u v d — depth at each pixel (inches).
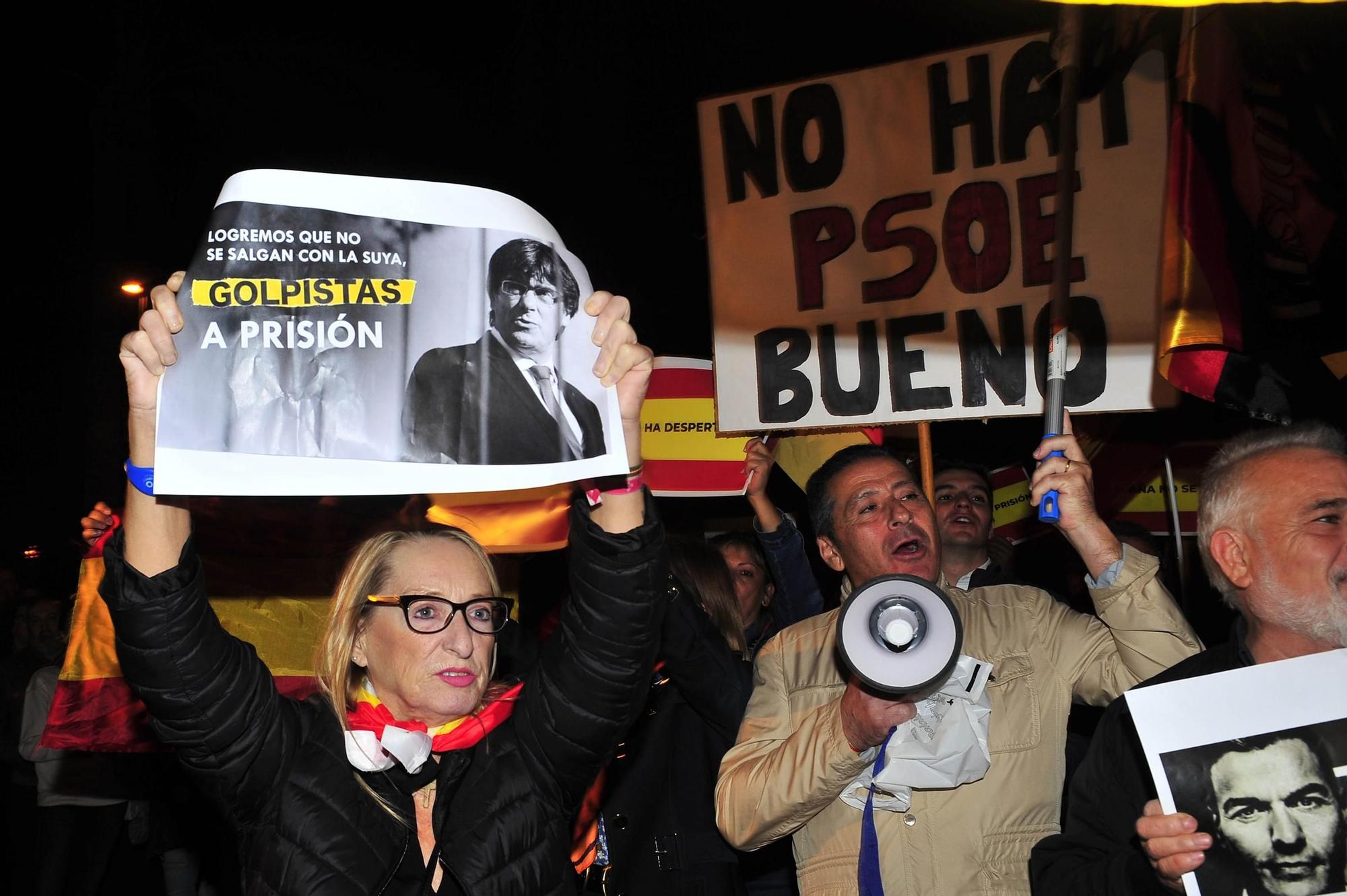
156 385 81.2
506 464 81.7
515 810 90.1
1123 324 154.6
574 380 84.2
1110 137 157.2
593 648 91.0
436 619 91.9
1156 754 80.2
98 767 245.6
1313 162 123.3
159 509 84.9
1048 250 159.0
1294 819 77.5
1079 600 213.9
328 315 81.1
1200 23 123.6
